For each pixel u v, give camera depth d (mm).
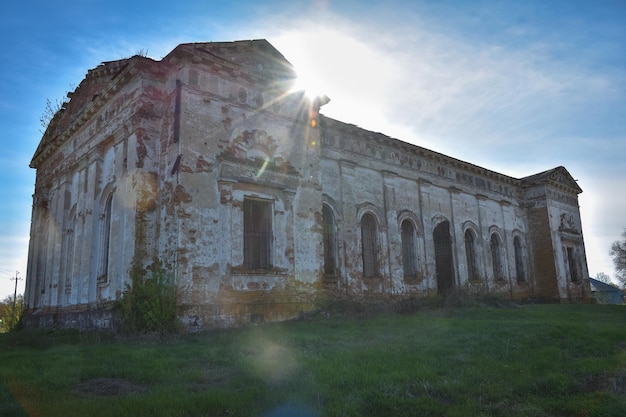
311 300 18422
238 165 17156
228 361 9086
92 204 19781
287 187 18484
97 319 17094
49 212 25562
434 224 27281
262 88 18656
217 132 16922
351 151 23516
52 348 12297
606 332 12648
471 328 13867
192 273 15289
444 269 27719
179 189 15562
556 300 33594
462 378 7375
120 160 17812
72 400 6438
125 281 15953
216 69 17375
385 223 24250
